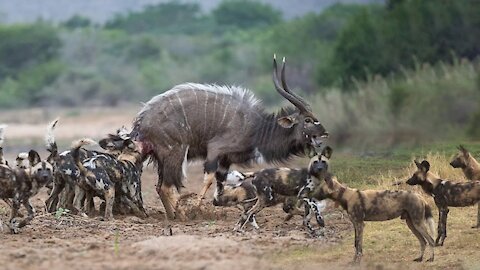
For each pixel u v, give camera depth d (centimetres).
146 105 5862
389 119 10438
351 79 12500
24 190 4909
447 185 4809
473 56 12175
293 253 4491
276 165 6100
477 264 4316
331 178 4431
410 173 6369
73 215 5450
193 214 5716
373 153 8712
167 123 5766
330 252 4578
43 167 4919
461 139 9281
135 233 4941
